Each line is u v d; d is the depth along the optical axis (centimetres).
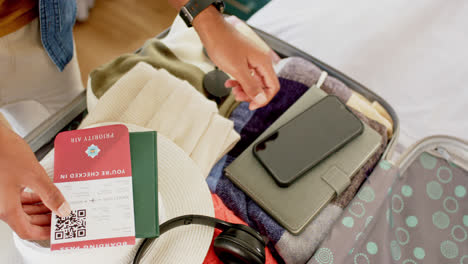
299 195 56
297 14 101
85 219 38
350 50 96
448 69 95
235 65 59
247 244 42
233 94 67
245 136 65
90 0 145
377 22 99
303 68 71
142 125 53
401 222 60
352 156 60
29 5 67
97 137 42
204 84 65
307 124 60
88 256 38
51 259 38
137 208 39
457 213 61
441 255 58
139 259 39
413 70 95
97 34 144
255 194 56
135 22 149
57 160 41
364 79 95
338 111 62
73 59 87
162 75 56
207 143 54
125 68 64
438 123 91
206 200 47
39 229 38
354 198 59
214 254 49
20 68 75
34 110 90
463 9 100
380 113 75
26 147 38
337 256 53
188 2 57
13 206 36
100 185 40
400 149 90
